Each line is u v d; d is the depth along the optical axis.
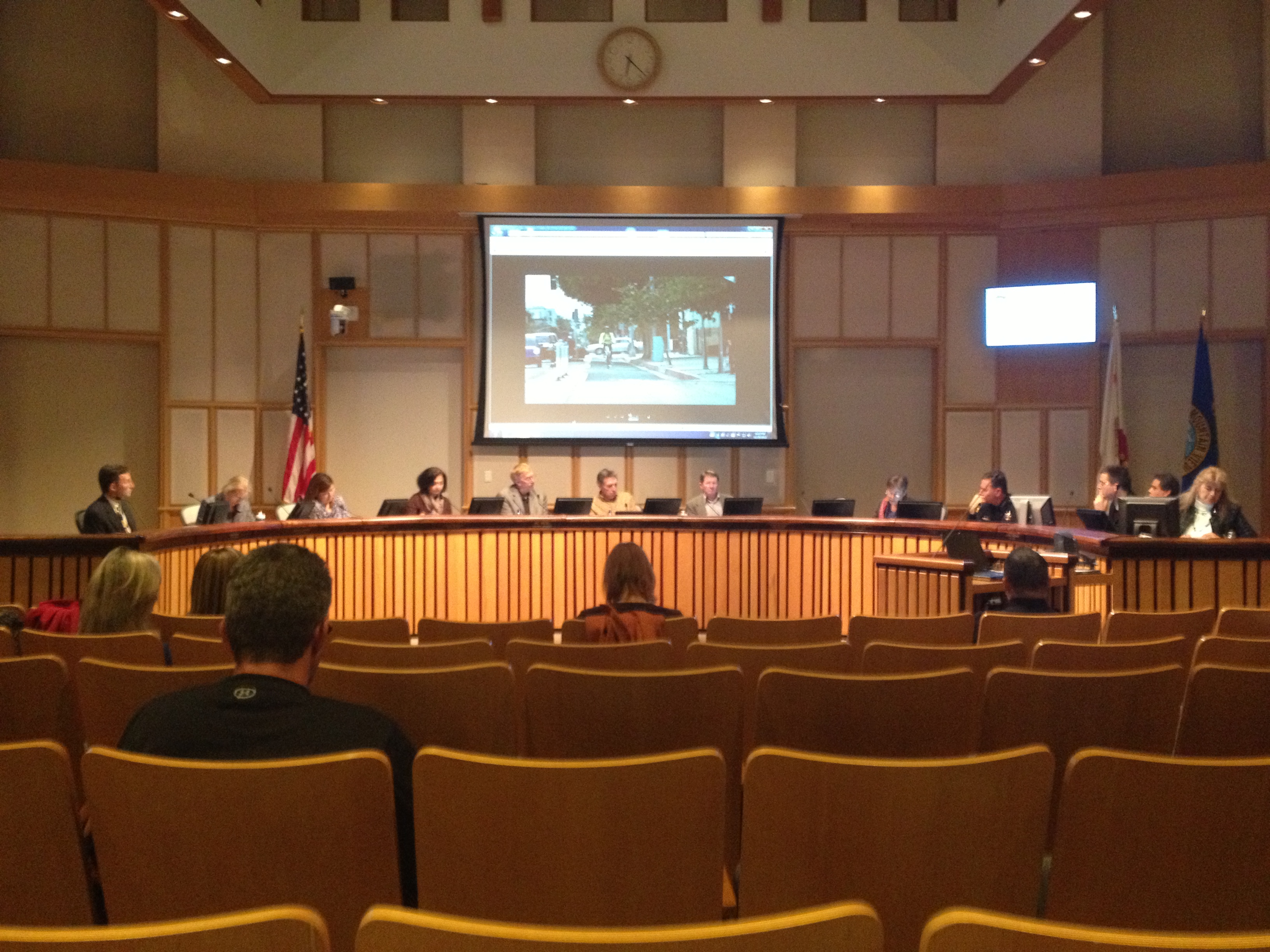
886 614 6.15
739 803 2.23
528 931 0.91
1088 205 9.93
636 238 10.34
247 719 1.72
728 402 10.38
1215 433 9.06
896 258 10.54
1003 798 1.49
